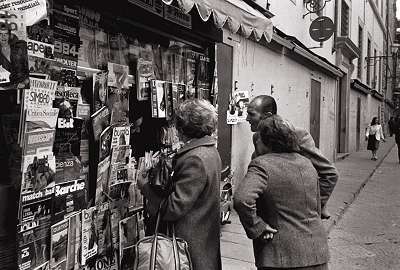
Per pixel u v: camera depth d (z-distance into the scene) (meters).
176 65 4.73
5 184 2.73
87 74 3.44
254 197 2.74
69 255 3.18
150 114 4.30
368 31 27.56
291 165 2.86
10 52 2.45
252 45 8.59
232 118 7.53
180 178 2.87
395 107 52.66
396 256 6.07
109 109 3.64
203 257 2.91
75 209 3.25
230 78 7.69
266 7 9.61
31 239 2.82
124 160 3.81
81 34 3.38
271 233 2.79
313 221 2.86
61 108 3.13
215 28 5.30
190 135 2.96
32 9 2.48
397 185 12.45
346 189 10.84
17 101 2.68
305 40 13.70
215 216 2.97
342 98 20.20
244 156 8.50
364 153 22.25
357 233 7.22
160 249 2.74
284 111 10.86
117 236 3.77
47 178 2.90
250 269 4.95
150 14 4.12
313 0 13.45
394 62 49.62
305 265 2.75
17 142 2.69
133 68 4.04
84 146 3.43
